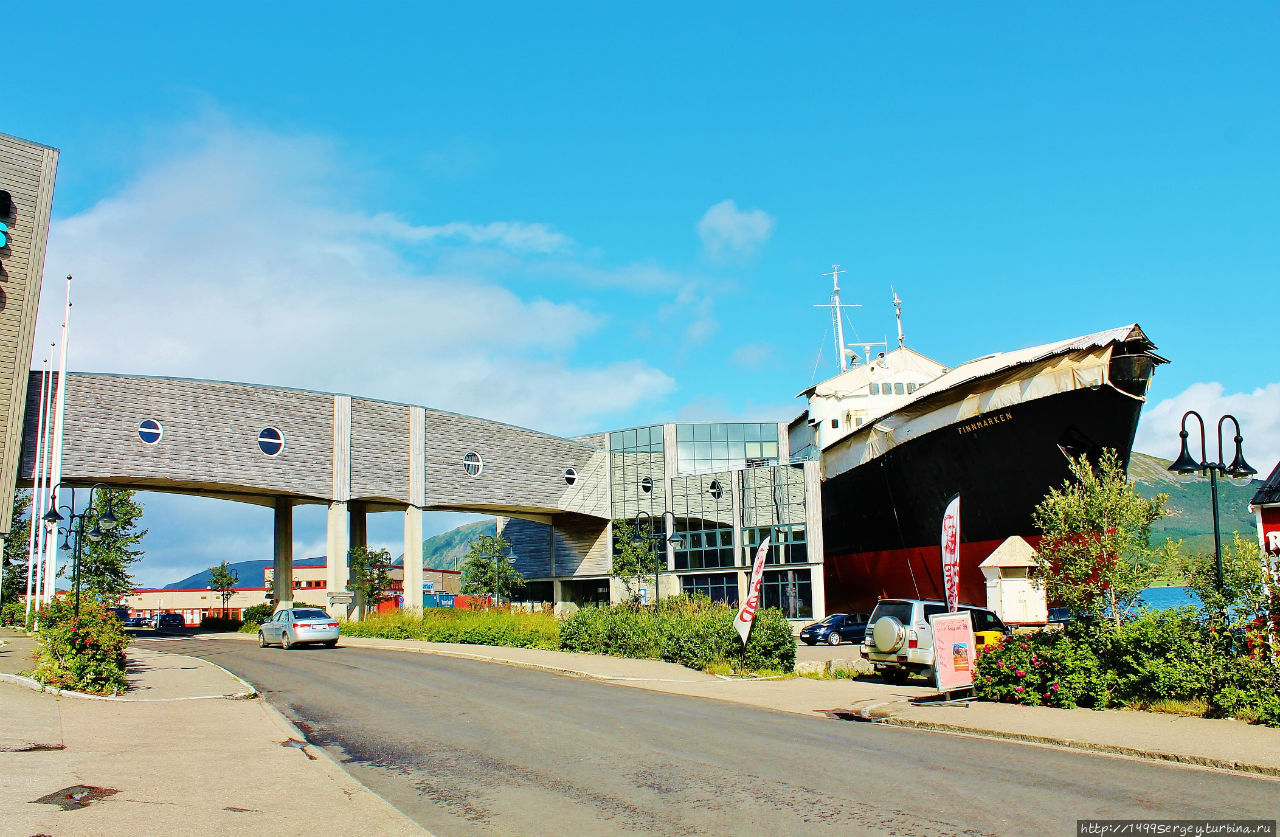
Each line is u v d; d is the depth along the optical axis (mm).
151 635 46125
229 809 7742
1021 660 14422
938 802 7980
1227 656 12703
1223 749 9836
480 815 7898
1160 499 14867
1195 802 7871
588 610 27375
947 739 11531
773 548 47312
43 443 34719
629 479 54750
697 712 14391
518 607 54406
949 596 16297
